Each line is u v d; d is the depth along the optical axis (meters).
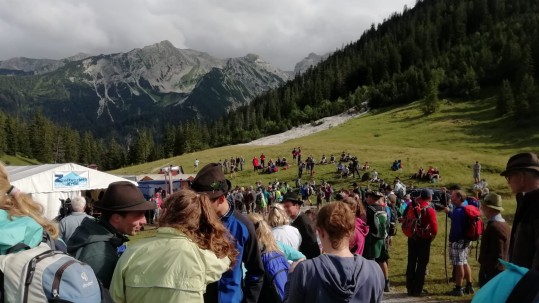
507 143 71.81
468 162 48.38
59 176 24.03
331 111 146.00
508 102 86.94
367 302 3.29
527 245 3.49
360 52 198.50
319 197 35.97
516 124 79.94
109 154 162.50
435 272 11.30
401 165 49.16
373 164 52.28
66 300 2.40
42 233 2.73
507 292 1.95
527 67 104.88
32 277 2.39
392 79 148.50
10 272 2.39
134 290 3.06
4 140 151.50
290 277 3.52
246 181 53.25
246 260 4.43
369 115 124.38
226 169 61.94
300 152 62.25
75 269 2.52
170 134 148.88
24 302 2.34
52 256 2.55
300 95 175.50
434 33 172.62
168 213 3.34
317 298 3.22
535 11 159.62
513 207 26.27
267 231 5.26
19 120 176.25
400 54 168.00
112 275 3.31
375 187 42.72
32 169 24.97
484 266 7.32
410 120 101.31
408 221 9.05
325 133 105.50
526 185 3.96
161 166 83.06
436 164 49.28
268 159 67.12
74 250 3.33
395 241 17.08
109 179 26.50
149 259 3.12
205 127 166.62
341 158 56.78
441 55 153.88
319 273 3.29
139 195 3.63
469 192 37.09
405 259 13.70
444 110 102.94
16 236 2.52
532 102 80.94
